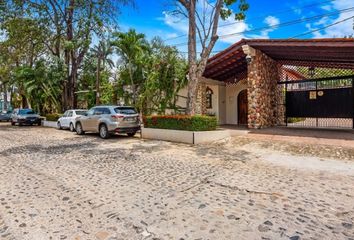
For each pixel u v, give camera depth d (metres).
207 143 11.05
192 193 4.94
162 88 17.20
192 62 11.87
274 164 7.12
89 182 5.74
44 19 20.61
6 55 25.67
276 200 4.50
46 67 24.02
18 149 10.40
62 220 3.95
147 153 9.12
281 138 10.96
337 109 13.62
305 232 3.42
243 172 6.35
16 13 19.50
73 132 17.56
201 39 11.70
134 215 4.05
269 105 15.20
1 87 39.25
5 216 4.11
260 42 12.49
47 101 27.56
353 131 12.22
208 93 19.39
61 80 23.72
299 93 15.02
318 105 14.30
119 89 21.33
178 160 7.90
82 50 23.17
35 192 5.15
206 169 6.72
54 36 22.22
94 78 25.86
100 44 20.89
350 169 6.43
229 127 16.06
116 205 4.44
